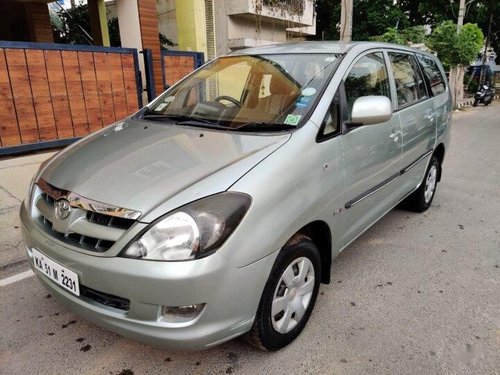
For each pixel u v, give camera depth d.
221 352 2.39
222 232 1.87
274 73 2.99
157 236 1.83
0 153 5.76
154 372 2.24
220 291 1.88
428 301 2.94
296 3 13.48
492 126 12.50
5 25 11.03
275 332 2.28
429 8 23.88
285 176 2.15
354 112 2.62
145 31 7.54
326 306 2.85
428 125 4.09
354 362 2.33
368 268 3.39
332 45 3.22
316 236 2.65
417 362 2.34
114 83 6.89
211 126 2.68
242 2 11.22
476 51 16.97
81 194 2.05
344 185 2.64
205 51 10.30
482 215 4.65
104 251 1.90
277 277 2.17
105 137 2.75
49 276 2.15
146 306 1.85
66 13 12.80
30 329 2.57
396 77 3.61
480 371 2.29
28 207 2.38
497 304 2.92
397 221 4.43
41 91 6.04
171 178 2.04
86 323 2.63
